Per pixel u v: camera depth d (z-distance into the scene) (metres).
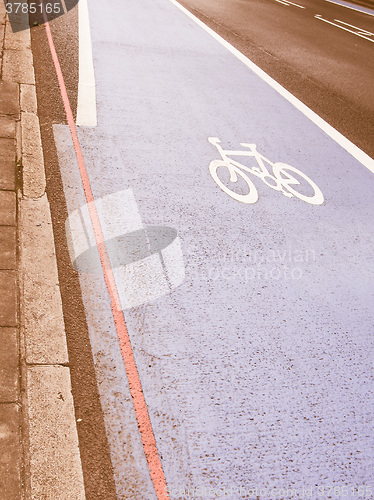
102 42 8.43
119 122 5.87
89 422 2.62
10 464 2.29
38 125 5.24
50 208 4.10
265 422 2.86
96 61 7.53
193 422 2.76
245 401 2.95
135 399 2.80
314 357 3.37
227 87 7.86
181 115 6.47
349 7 21.50
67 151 5.00
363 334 3.66
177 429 2.71
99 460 2.46
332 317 3.75
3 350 2.78
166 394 2.87
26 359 2.79
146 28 9.95
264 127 6.71
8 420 2.45
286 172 5.65
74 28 8.80
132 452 2.54
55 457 2.38
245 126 6.61
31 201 4.05
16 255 3.46
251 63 9.34
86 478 2.38
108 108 6.15
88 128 5.55
